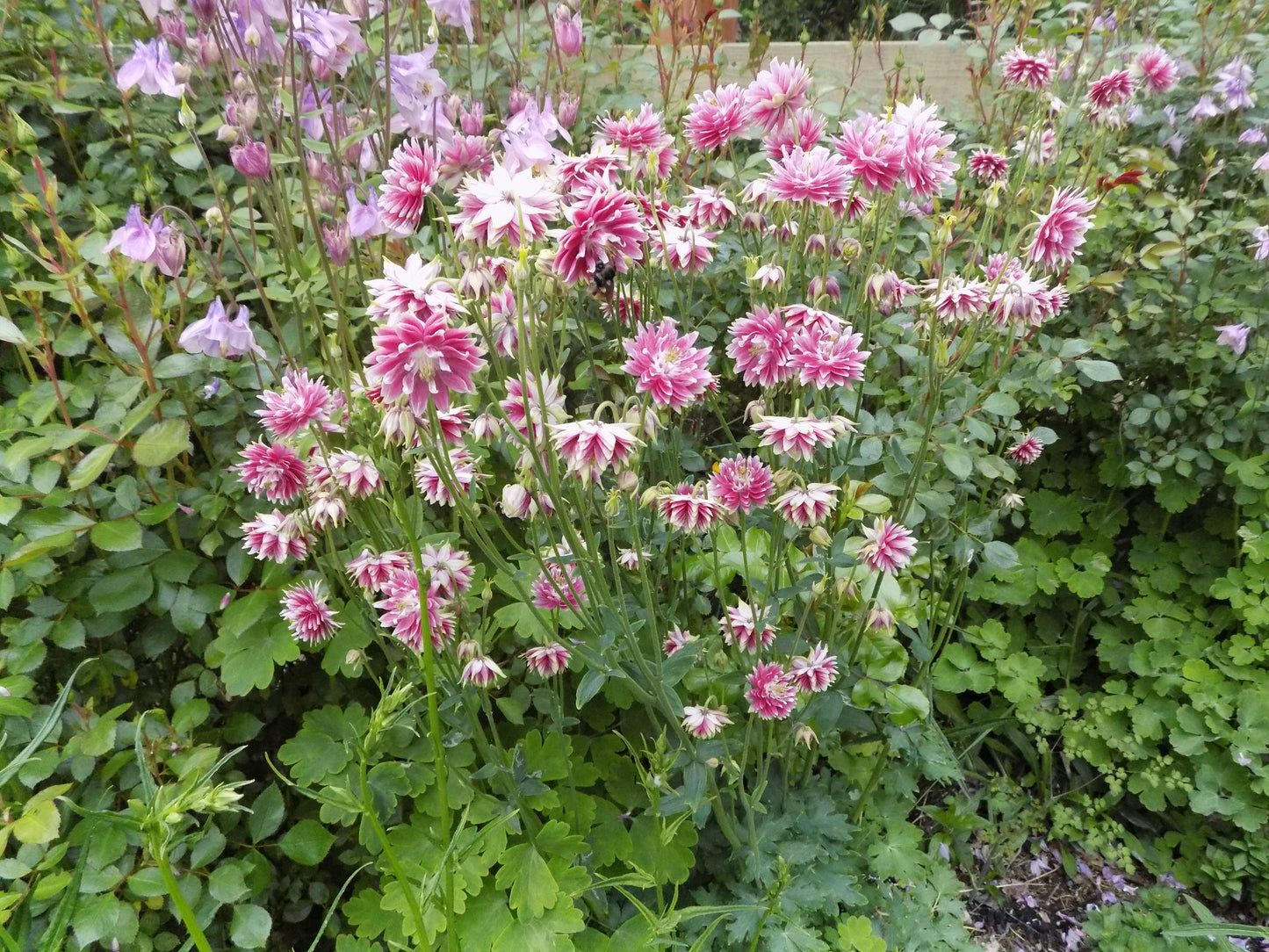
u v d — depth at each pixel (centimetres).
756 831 51
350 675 46
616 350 53
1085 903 64
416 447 37
